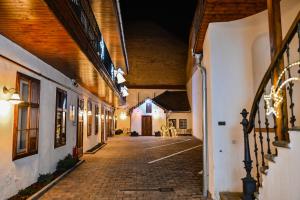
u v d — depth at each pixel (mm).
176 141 22438
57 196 6191
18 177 6066
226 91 5840
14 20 4473
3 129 5402
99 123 18938
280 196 3314
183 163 11008
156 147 17594
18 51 5930
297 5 5137
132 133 30125
